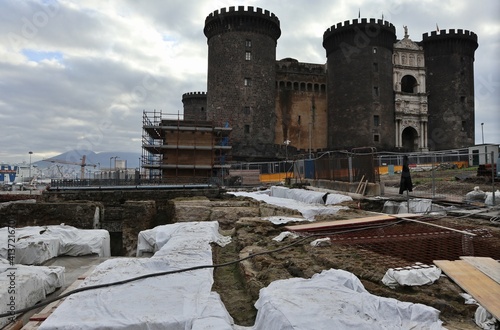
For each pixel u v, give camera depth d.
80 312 4.87
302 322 4.22
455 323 4.93
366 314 4.66
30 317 6.25
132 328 4.51
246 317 5.57
